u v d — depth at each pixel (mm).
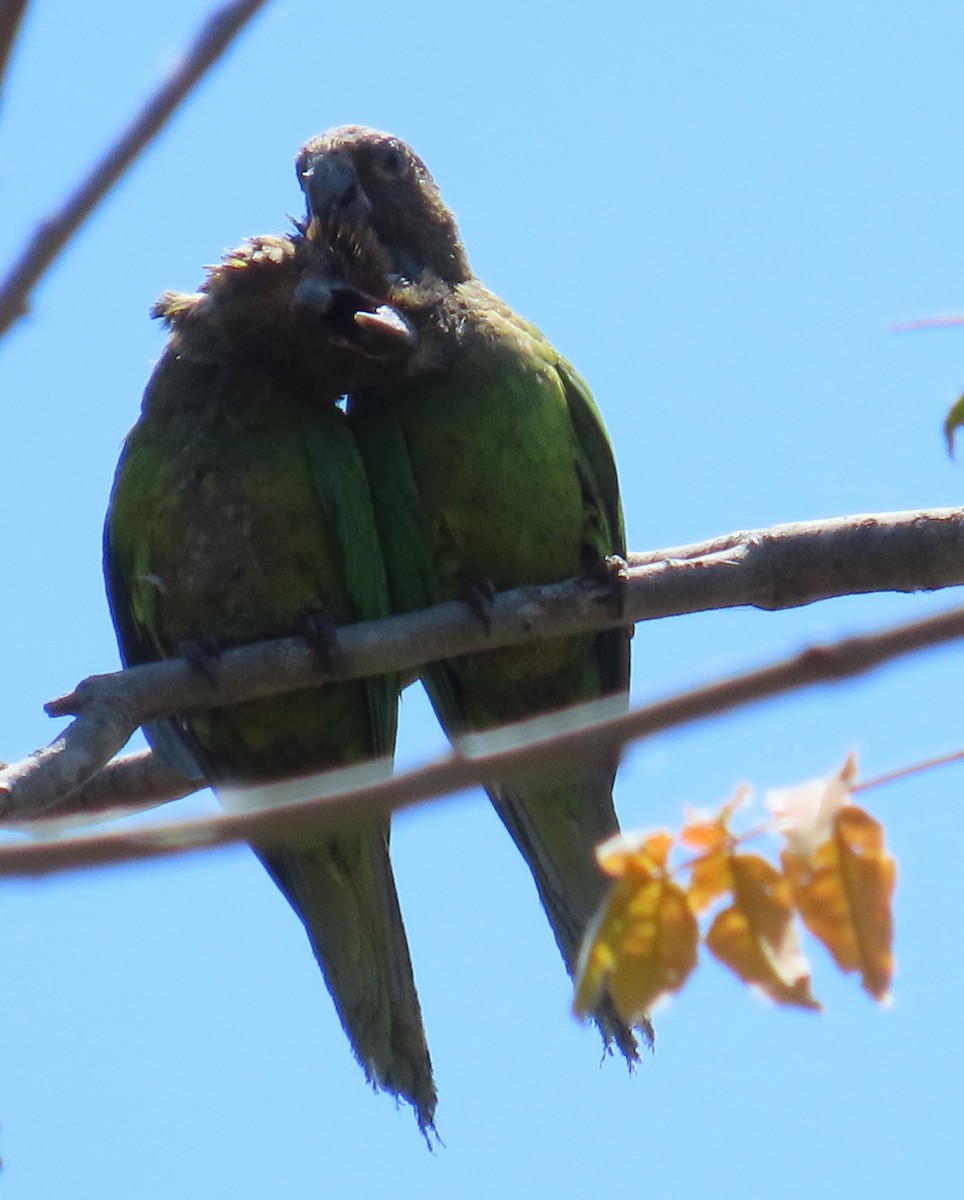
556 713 12453
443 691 12359
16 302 3939
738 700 4148
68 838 4172
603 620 10984
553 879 12250
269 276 11688
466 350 11992
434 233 13867
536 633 10922
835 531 10953
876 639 4105
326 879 11531
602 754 4359
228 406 11609
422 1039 11375
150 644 12055
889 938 5684
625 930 5789
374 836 11469
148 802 12859
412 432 11898
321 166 13680
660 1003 5738
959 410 8156
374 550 11672
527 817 12242
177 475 11477
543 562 11969
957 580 10852
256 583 11383
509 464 11820
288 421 11617
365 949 11484
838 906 5734
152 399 11852
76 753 8984
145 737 11734
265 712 11430
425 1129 11211
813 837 5730
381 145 13789
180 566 11453
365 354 11531
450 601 11414
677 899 5785
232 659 10406
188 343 11930
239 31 3871
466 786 4281
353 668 10672
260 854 11625
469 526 11820
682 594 10938
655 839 5820
